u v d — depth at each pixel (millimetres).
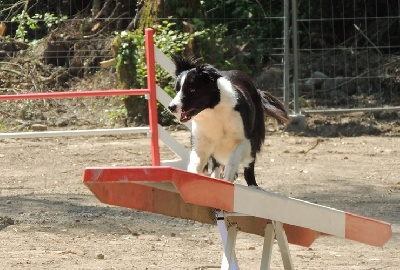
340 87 20141
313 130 17219
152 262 8133
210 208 6730
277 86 19984
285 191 11789
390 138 16688
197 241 9094
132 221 9938
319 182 12430
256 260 8344
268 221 6816
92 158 14477
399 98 19797
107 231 9438
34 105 18547
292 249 8891
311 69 20938
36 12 22734
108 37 20969
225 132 8547
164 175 5422
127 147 15562
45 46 20719
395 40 22016
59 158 14500
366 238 6449
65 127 17500
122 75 17547
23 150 15273
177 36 17672
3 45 21094
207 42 18094
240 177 12352
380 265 8203
